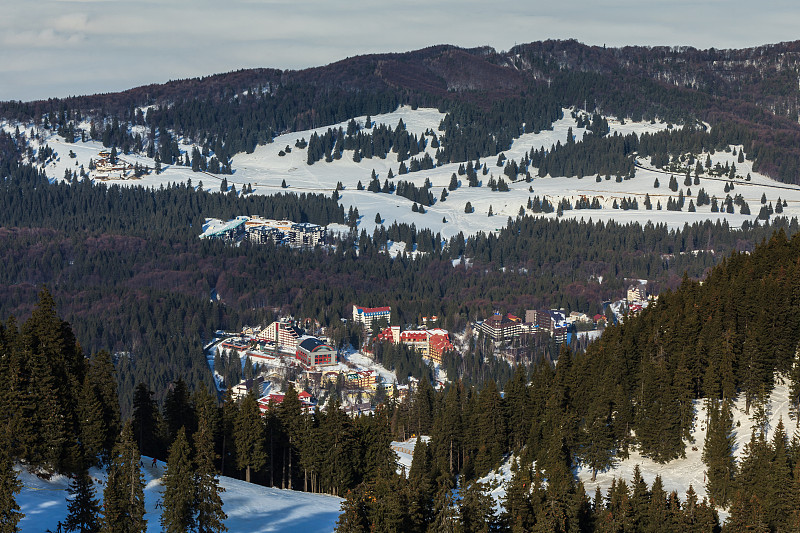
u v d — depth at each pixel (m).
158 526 182.38
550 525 181.12
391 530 171.50
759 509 189.50
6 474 161.75
